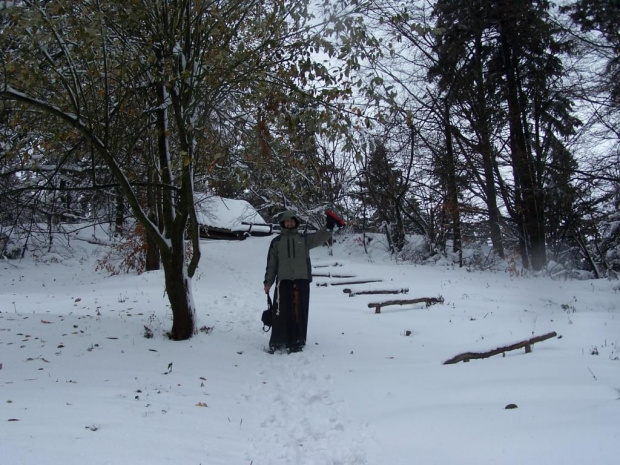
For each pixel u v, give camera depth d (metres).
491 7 18.31
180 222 6.90
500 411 3.85
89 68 5.92
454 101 19.84
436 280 14.77
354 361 6.27
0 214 7.89
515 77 19.02
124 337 6.92
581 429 3.25
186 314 7.09
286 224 7.11
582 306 10.80
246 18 6.89
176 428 3.71
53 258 19.61
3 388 4.37
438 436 3.54
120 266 17.53
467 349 6.23
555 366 5.30
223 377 5.49
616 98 15.81
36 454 2.85
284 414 4.43
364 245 21.95
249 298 11.95
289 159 8.02
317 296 12.22
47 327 7.31
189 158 5.96
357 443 3.65
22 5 5.19
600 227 19.64
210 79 6.35
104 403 4.11
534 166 18.56
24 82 5.12
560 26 17.44
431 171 20.62
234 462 3.28
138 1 5.60
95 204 9.35
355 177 21.47
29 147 6.30
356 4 6.29
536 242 18.20
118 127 6.43
